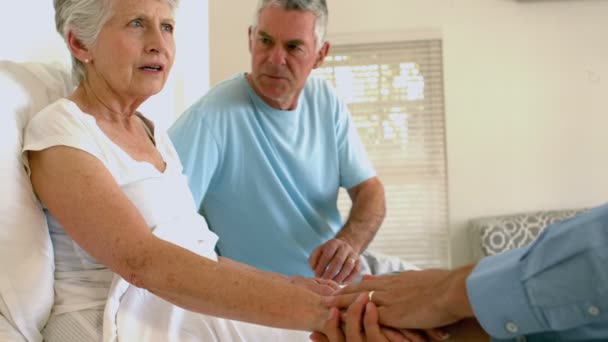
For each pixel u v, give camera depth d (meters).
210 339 1.15
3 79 1.25
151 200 1.25
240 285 1.07
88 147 1.16
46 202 1.14
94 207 1.10
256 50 2.02
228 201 2.05
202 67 2.74
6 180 1.12
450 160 4.11
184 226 1.29
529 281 0.81
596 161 4.05
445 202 4.14
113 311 1.11
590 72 4.03
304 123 2.14
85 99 1.31
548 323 0.81
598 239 0.76
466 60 4.09
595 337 0.84
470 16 4.08
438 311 0.94
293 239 2.04
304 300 1.09
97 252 1.09
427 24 4.11
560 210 3.96
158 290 1.07
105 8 1.25
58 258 1.20
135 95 1.31
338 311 1.06
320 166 2.16
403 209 4.18
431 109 4.13
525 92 4.06
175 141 1.97
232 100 2.05
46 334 1.16
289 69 2.00
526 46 4.05
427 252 4.16
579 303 0.78
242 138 2.03
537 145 4.06
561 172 4.05
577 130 4.05
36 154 1.17
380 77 4.16
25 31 1.51
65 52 1.69
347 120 2.25
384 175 4.19
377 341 1.02
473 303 0.86
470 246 4.10
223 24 4.18
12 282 1.11
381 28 4.14
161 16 1.30
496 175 4.09
